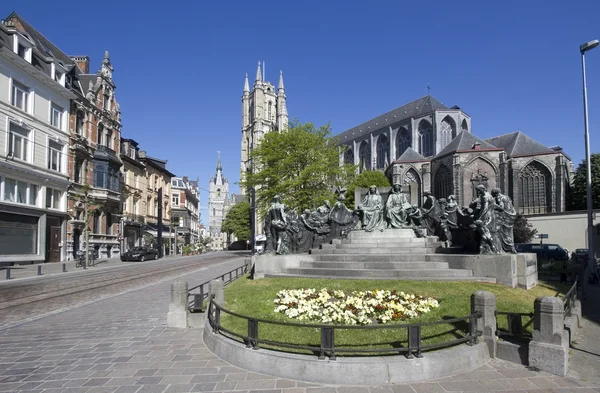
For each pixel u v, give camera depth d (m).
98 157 41.19
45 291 16.64
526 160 61.72
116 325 10.22
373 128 100.94
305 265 15.77
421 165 74.19
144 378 6.39
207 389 5.90
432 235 19.47
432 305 9.63
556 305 6.61
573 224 45.25
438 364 6.25
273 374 6.40
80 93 38.66
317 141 40.06
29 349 8.09
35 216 31.88
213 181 185.50
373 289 11.50
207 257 48.28
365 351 6.09
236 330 8.40
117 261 38.41
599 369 6.68
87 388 6.00
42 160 32.88
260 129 115.81
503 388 5.87
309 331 8.02
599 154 55.44
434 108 85.12
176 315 9.95
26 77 31.09
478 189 13.72
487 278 12.45
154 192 59.44
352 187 47.91
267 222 18.20
